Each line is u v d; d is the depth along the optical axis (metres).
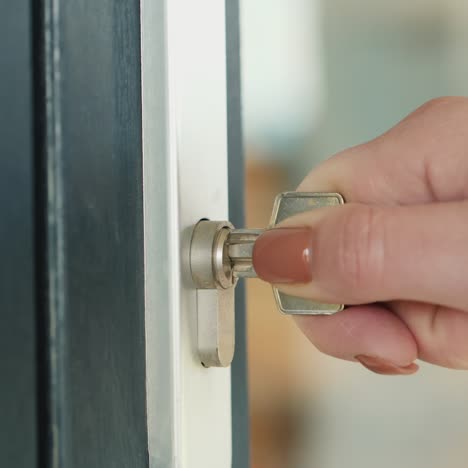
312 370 1.13
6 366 0.24
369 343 0.33
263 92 1.17
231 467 0.33
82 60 0.25
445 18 1.14
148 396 0.28
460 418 1.08
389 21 1.16
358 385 1.12
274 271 0.29
